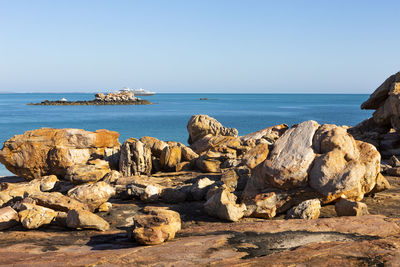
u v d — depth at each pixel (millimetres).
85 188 12039
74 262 6559
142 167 17641
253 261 6230
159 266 6250
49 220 10234
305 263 5938
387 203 11922
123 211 12070
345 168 11289
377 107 24578
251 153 13133
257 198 11430
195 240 7844
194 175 16844
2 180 20000
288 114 115312
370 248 6508
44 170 18391
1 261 6809
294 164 11555
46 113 123812
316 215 10516
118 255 6902
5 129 67438
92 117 103000
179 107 173375
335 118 94875
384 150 21984
